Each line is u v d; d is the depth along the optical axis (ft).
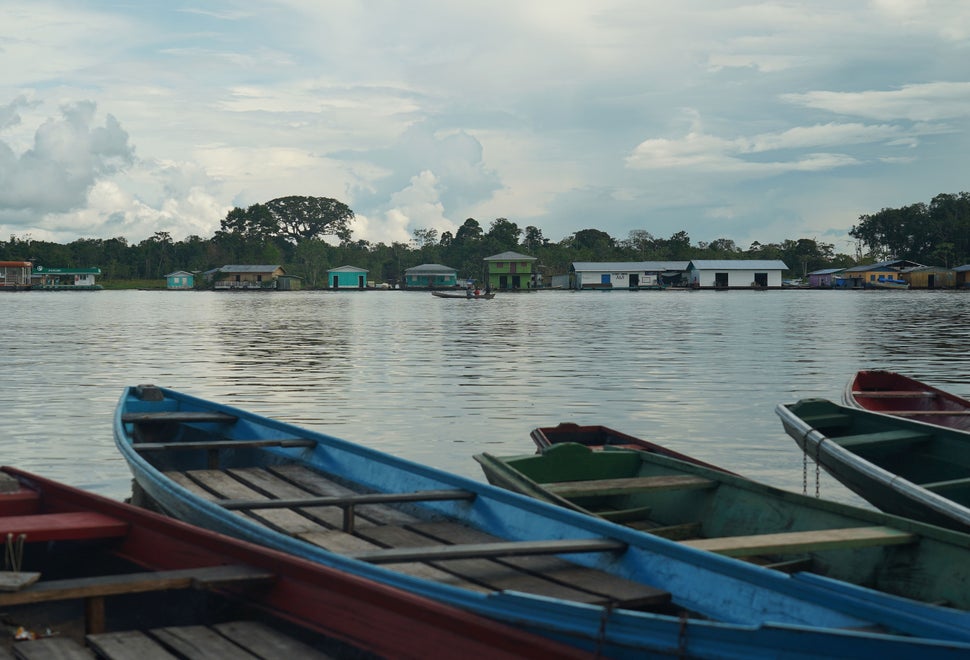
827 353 96.63
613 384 69.26
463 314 202.28
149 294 437.99
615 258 556.92
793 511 23.15
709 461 42.37
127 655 16.37
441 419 53.06
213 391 65.26
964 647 11.39
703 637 13.12
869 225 578.25
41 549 21.53
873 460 33.71
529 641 13.98
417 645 15.26
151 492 26.30
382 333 133.80
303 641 16.98
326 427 50.44
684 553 17.61
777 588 15.64
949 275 434.71
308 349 103.50
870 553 20.42
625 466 30.55
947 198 584.81
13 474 26.04
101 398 61.16
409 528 23.76
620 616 13.84
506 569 19.62
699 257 554.05
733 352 98.12
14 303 289.12
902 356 92.89
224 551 18.60
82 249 566.36
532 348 104.27
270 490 28.04
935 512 25.67
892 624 13.74
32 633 19.12
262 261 571.28
